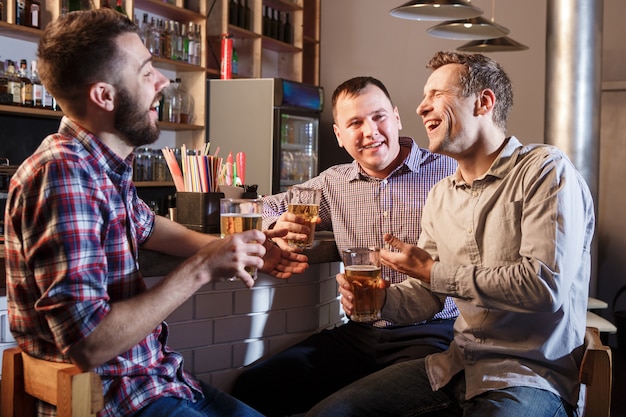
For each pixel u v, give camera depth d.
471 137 1.78
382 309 1.89
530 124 5.73
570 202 1.62
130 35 1.40
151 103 1.44
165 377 1.47
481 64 1.77
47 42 1.36
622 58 5.23
